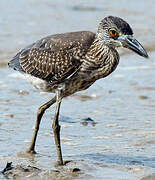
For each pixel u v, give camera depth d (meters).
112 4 27.38
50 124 13.73
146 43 21.44
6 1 26.58
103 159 11.45
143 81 17.41
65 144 12.35
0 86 16.78
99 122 13.86
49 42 11.99
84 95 16.17
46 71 11.83
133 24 23.80
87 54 11.41
